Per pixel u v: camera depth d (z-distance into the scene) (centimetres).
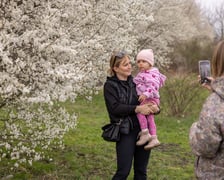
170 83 1159
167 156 703
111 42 611
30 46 405
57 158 613
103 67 601
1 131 509
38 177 522
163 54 1797
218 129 257
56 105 621
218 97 262
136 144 402
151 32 1605
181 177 578
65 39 423
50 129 535
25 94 407
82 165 591
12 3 430
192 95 1176
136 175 420
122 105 388
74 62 460
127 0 634
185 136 903
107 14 582
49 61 414
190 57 2227
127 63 399
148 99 408
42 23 426
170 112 1138
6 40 393
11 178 504
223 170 268
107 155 665
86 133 849
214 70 275
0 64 388
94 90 644
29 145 580
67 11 479
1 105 479
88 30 571
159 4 1628
